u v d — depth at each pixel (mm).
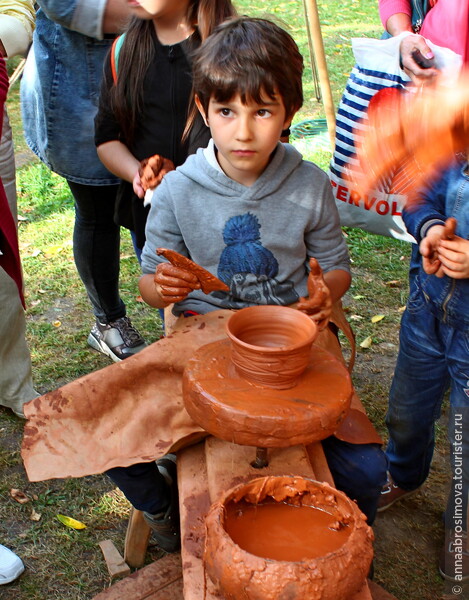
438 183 2062
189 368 1542
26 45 2830
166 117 2453
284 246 1997
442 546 2580
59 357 3609
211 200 1975
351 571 1216
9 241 2619
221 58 1705
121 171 2553
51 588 2396
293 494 1420
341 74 7891
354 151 2725
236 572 1203
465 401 2191
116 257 3420
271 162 1958
